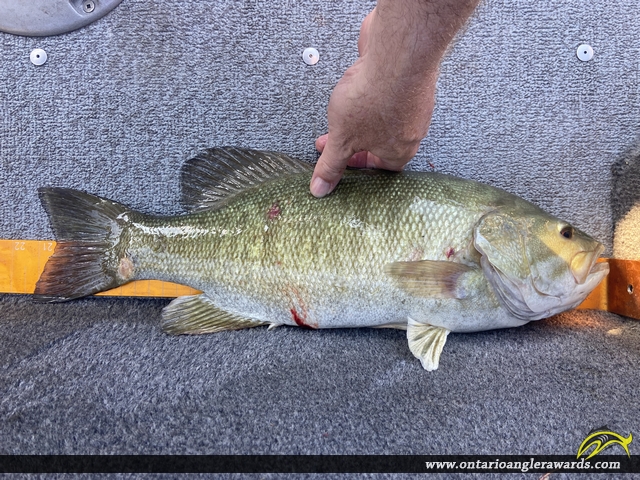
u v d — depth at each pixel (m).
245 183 0.42
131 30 0.47
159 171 0.47
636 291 0.42
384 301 0.38
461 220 0.38
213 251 0.40
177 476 0.32
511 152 0.47
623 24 0.47
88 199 0.42
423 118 0.33
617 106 0.47
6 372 0.37
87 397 0.35
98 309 0.45
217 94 0.47
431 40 0.27
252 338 0.41
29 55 0.47
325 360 0.39
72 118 0.47
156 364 0.38
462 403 0.36
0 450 0.33
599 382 0.37
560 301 0.38
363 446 0.34
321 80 0.47
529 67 0.47
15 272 0.46
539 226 0.38
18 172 0.47
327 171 0.37
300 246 0.39
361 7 0.47
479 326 0.39
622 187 0.47
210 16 0.47
